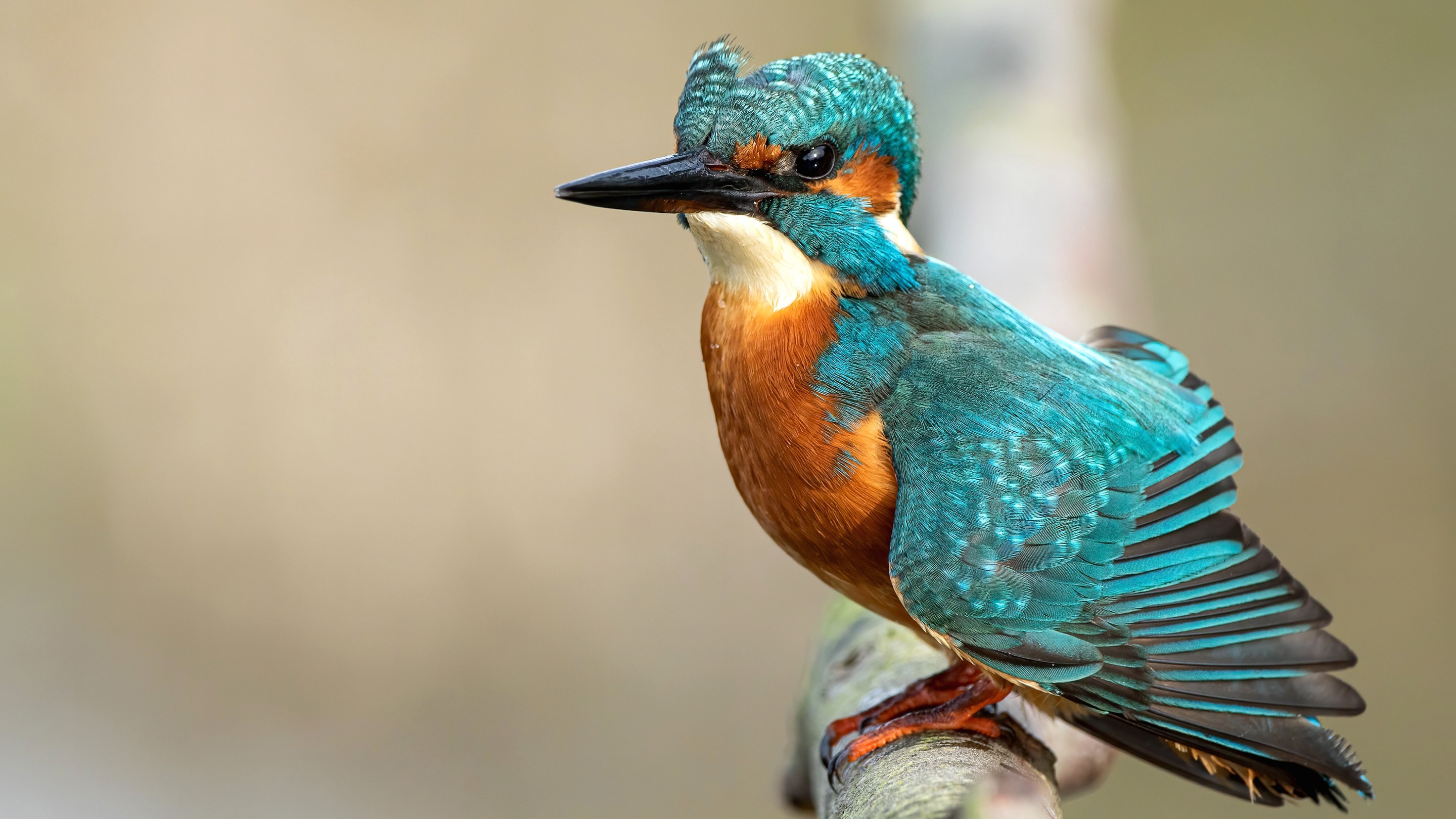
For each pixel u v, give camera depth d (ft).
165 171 52.11
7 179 51.21
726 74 20.93
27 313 50.16
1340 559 47.60
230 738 46.39
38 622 47.29
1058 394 19.79
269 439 50.16
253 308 51.24
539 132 54.60
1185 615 18.29
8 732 44.62
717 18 56.03
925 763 17.63
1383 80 54.29
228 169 52.42
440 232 52.90
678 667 48.93
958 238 29.01
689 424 52.11
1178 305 53.21
